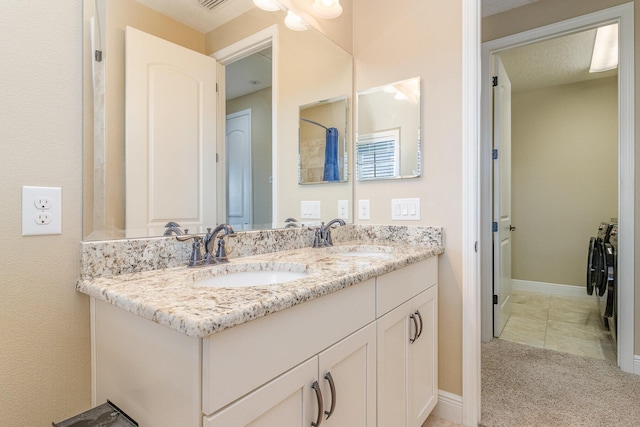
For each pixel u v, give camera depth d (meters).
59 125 0.85
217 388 0.60
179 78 1.17
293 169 1.65
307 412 0.80
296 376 0.77
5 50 0.77
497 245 2.62
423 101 1.71
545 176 4.01
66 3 0.87
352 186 1.95
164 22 1.12
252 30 1.43
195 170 1.22
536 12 2.35
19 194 0.78
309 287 0.80
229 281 1.09
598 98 3.72
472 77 1.57
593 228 3.75
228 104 1.34
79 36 0.90
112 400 0.82
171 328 0.61
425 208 1.71
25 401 0.79
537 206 4.06
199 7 1.23
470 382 1.56
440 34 1.67
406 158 1.76
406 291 1.30
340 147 1.88
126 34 1.01
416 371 1.37
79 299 0.88
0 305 0.76
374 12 1.90
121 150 1.00
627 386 1.89
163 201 1.11
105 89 0.96
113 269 0.92
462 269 1.59
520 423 1.57
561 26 2.25
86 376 0.89
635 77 2.00
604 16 2.11
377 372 1.10
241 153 1.39
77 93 0.89
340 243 1.77
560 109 3.92
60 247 0.85
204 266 1.06
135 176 1.03
